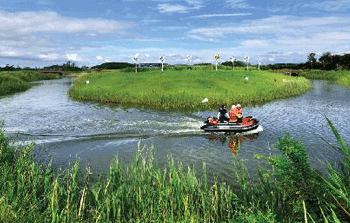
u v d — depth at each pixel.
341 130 19.27
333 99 35.94
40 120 22.55
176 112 26.70
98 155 14.40
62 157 14.09
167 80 44.28
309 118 23.64
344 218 4.38
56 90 50.06
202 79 44.69
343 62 110.62
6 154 11.09
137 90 37.53
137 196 7.56
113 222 7.01
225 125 18.88
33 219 5.91
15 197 6.96
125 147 15.75
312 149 14.93
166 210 6.91
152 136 17.92
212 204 7.42
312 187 5.31
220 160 13.59
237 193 9.54
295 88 44.62
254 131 19.11
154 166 12.70
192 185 8.04
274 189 7.50
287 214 6.29
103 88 40.41
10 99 36.38
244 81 45.94
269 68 112.94
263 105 31.33
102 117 23.91
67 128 19.83
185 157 14.09
